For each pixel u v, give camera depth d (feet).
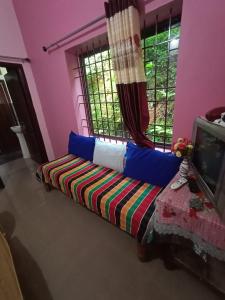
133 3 4.26
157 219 3.52
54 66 7.62
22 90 9.02
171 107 5.53
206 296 3.57
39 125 9.97
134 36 4.49
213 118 3.36
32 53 8.32
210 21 3.63
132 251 4.72
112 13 4.66
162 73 5.39
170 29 4.72
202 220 2.83
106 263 4.44
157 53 5.26
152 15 4.61
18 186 8.58
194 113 4.51
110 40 4.98
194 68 4.15
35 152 11.22
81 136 7.73
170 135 5.89
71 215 6.30
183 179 3.87
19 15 7.82
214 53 3.78
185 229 3.18
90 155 7.25
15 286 3.08
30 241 5.29
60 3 6.04
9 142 14.30
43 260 4.64
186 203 3.18
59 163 7.36
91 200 5.16
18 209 6.85
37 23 7.22
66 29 6.37
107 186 5.41
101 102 7.51
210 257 3.25
